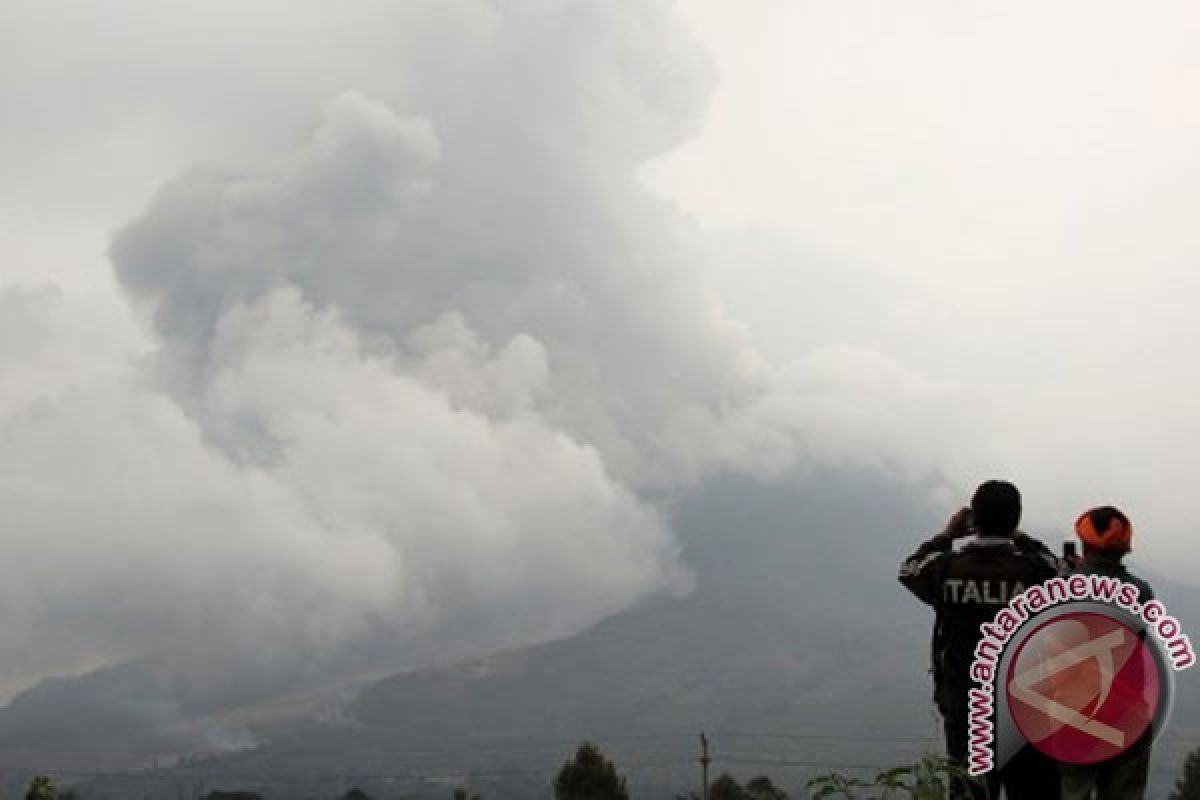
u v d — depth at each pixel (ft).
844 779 20.77
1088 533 21.79
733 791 279.49
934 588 23.18
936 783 20.65
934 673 23.31
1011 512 23.07
